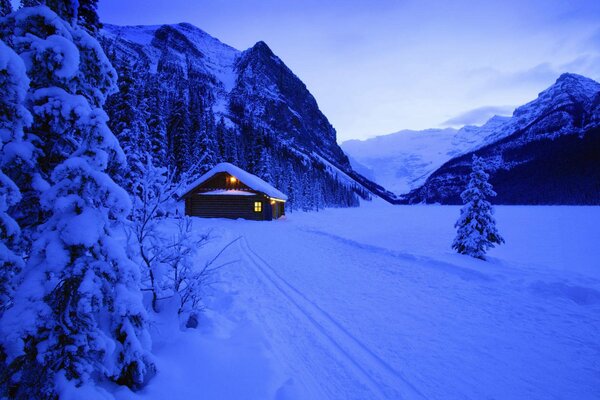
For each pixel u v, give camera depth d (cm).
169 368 372
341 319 661
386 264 1205
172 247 507
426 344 555
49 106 305
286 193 6162
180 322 493
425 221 4628
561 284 865
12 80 261
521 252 1981
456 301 787
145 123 2559
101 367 292
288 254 1370
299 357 495
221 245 1470
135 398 305
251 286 867
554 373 470
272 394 360
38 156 321
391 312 708
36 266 272
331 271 1085
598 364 495
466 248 1351
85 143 299
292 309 707
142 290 480
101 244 299
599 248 2128
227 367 397
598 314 700
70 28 353
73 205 287
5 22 316
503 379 453
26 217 338
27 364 262
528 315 695
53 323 263
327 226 3225
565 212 6700
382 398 402
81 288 265
